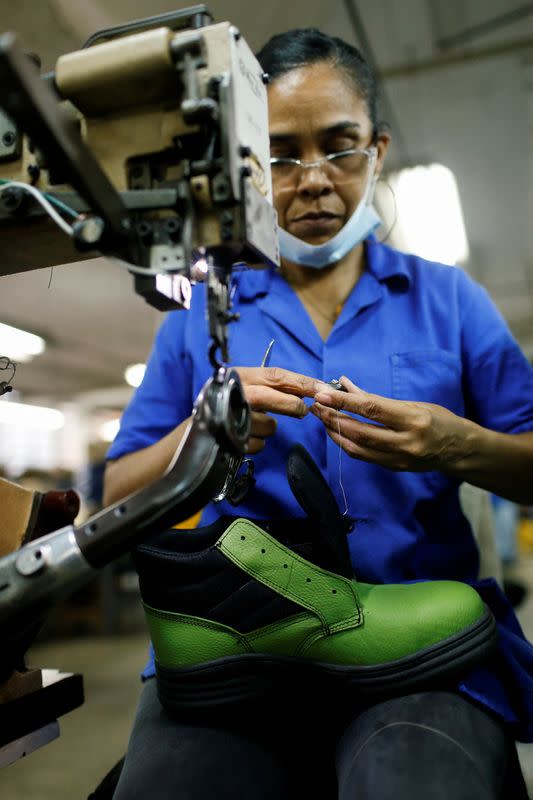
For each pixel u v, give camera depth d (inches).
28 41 72.9
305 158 32.8
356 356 33.5
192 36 19.3
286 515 31.4
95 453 326.3
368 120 34.0
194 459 18.2
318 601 24.9
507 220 200.4
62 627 185.5
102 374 342.3
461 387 34.5
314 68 31.8
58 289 181.3
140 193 19.8
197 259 21.7
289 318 34.6
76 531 18.1
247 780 24.3
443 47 117.6
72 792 75.0
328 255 34.9
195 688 25.8
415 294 35.4
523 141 151.4
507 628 30.4
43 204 19.7
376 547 30.5
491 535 42.9
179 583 25.7
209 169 19.8
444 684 25.6
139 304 208.8
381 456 26.4
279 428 32.4
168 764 24.3
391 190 39.6
